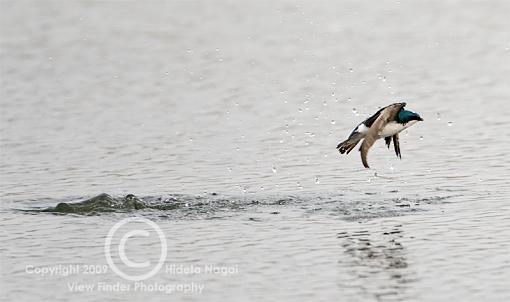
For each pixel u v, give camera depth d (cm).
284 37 13700
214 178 7250
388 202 6475
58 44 13450
